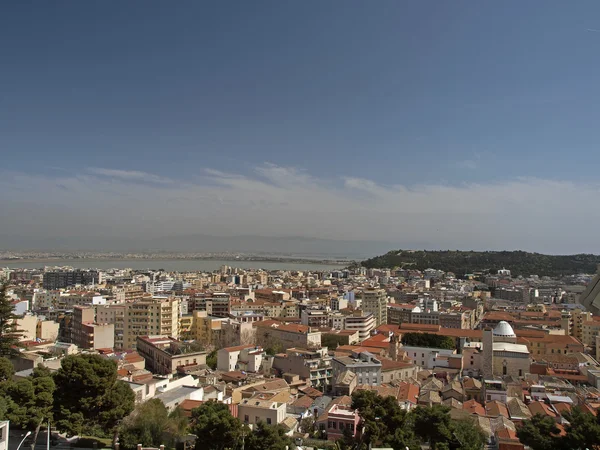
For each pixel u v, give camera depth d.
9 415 96.94
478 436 128.75
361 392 125.75
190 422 121.88
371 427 114.25
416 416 123.81
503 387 193.12
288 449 114.38
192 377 178.62
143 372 179.62
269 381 195.25
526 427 120.19
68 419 104.06
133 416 118.75
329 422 143.12
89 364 108.31
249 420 148.50
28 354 171.00
